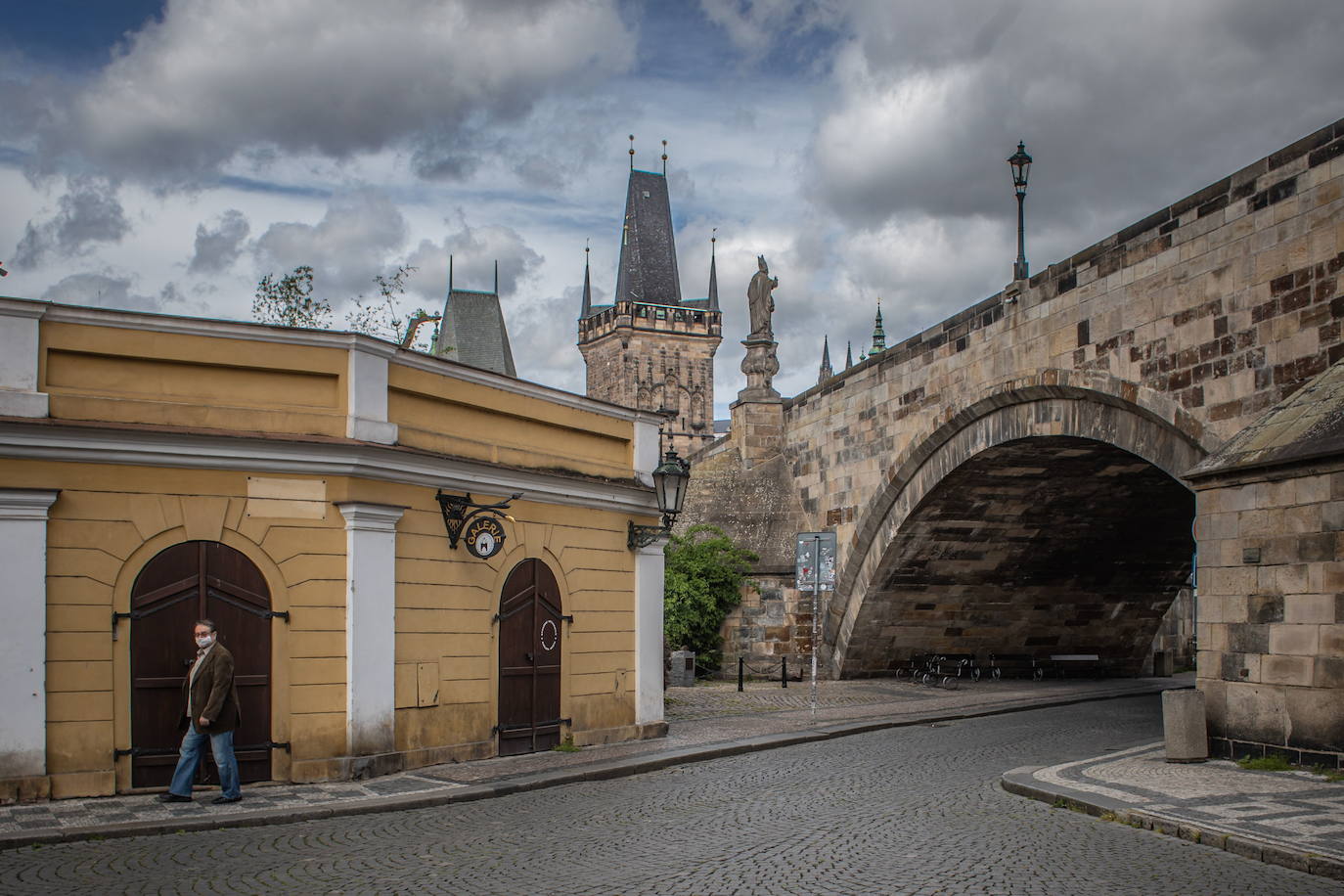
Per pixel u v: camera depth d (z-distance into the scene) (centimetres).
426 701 1678
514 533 1855
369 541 1587
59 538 1393
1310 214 2003
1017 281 2864
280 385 1562
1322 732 1600
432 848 1167
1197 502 1823
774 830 1262
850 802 1456
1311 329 2000
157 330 1480
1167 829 1240
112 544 1423
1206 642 1789
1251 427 1848
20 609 1359
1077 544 3734
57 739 1380
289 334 1558
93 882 1020
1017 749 2019
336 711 1549
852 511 3769
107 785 1402
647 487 2156
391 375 1655
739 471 4269
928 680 3769
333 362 1591
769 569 3991
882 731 2377
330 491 1562
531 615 1886
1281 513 1675
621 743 2025
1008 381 2888
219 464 1488
